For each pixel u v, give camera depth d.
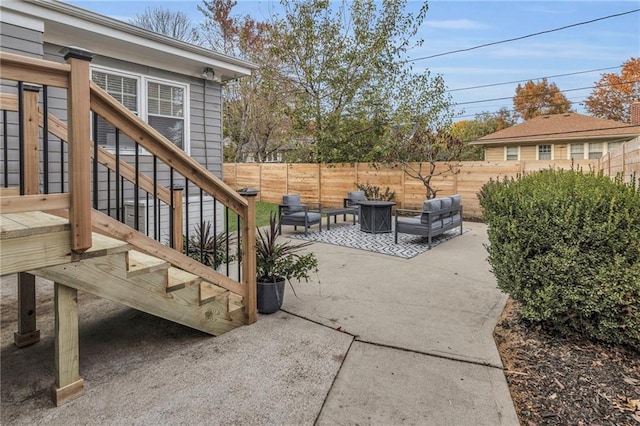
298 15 11.86
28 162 2.74
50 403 1.95
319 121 12.09
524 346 2.60
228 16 17.80
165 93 6.04
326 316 3.15
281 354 2.48
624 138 12.84
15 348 2.56
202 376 2.21
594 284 2.36
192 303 2.59
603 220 2.34
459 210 7.29
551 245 2.52
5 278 4.14
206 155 6.72
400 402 1.97
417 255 5.58
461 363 2.38
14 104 2.69
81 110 1.83
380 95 11.88
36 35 4.27
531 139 14.21
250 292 2.95
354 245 6.33
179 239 3.52
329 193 11.48
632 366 2.27
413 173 10.02
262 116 17.06
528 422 1.81
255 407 1.92
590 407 1.91
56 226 1.82
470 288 3.97
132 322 3.04
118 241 2.23
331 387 2.10
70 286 1.96
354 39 11.78
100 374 2.24
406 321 3.06
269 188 12.95
